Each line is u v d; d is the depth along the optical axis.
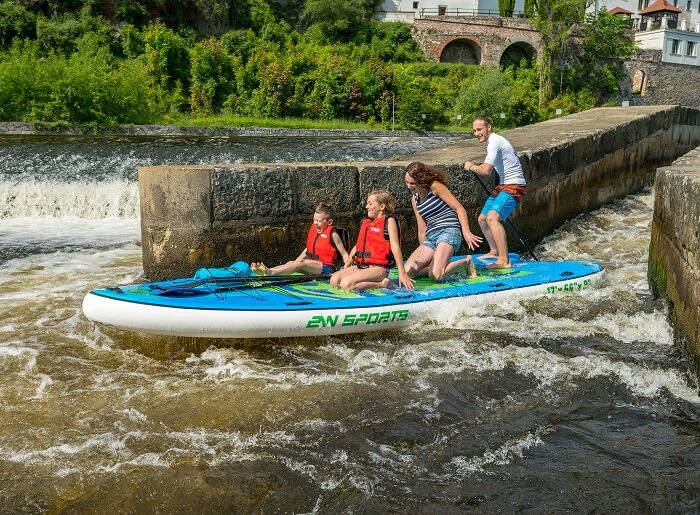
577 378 5.21
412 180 6.67
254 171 7.24
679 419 4.61
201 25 45.03
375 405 4.75
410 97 35.41
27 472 3.89
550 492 3.76
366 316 5.89
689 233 5.60
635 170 14.77
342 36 51.06
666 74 54.12
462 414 4.66
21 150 15.35
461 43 52.66
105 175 13.25
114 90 27.22
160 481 3.81
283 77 35.47
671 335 6.14
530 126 13.96
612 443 4.29
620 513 3.58
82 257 9.27
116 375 5.22
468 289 6.61
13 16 37.50
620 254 9.49
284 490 3.76
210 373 5.25
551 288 7.05
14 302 7.04
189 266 7.21
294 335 5.73
